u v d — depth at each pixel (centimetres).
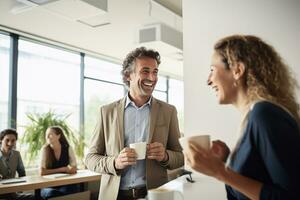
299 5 165
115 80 663
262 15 174
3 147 390
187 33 198
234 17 183
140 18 413
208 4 192
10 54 476
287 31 167
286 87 87
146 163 171
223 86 89
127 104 185
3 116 470
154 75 178
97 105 615
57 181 351
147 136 177
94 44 534
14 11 359
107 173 171
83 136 518
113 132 180
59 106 546
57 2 292
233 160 82
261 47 87
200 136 84
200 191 141
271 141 69
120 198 170
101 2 313
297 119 84
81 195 279
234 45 88
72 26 442
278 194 68
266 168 73
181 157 174
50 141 412
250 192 72
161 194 116
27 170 449
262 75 84
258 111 74
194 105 193
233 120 179
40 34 477
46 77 529
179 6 386
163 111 185
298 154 68
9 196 367
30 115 465
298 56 163
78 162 496
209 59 189
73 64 580
